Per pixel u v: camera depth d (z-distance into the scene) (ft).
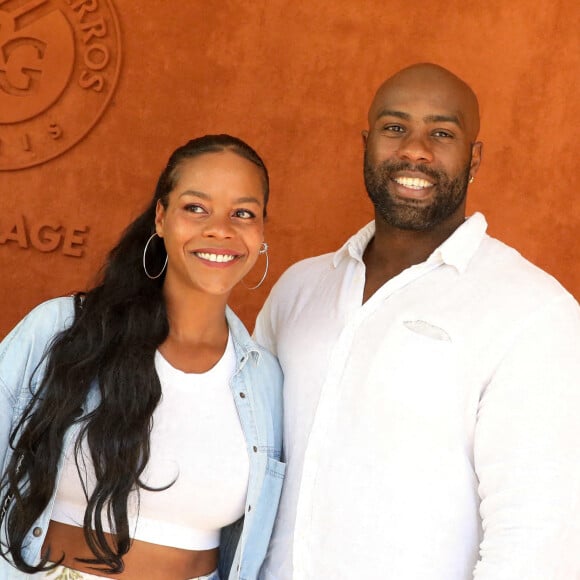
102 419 7.80
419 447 8.02
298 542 8.23
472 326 8.09
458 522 7.95
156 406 8.00
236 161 8.28
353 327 8.53
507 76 19.30
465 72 19.33
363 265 8.99
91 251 19.56
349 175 19.44
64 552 7.88
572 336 7.88
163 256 8.70
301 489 8.28
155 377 8.04
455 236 8.52
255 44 19.44
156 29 19.39
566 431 7.59
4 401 7.96
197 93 19.48
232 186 8.20
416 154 8.64
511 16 19.22
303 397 8.66
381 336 8.39
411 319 8.32
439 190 8.75
